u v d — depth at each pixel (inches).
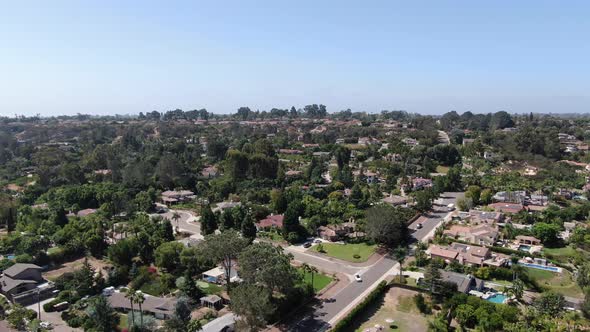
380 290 4101.9
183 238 5772.6
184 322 3304.6
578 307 3747.5
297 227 5753.0
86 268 4188.0
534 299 3794.3
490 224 6043.3
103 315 3395.7
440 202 7657.5
